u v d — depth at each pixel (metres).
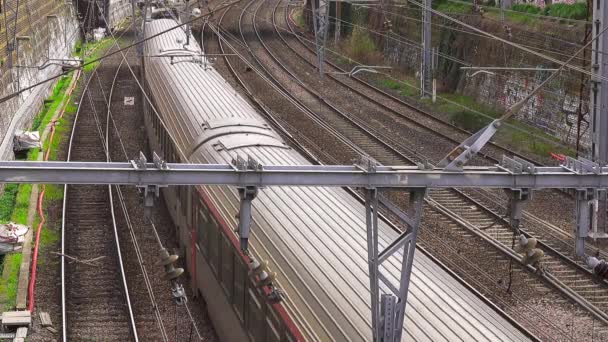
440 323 12.46
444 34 53.12
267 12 90.69
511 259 24.55
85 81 56.50
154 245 28.02
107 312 23.00
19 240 27.08
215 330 20.84
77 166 11.47
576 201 12.24
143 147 41.72
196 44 43.88
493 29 47.78
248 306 16.88
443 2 58.38
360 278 13.94
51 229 29.56
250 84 55.84
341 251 15.09
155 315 22.73
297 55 66.62
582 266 24.17
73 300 23.69
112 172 11.52
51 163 11.39
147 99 38.22
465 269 24.47
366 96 51.25
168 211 30.83
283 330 14.40
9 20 42.72
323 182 11.88
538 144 38.88
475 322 12.66
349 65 61.75
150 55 38.81
